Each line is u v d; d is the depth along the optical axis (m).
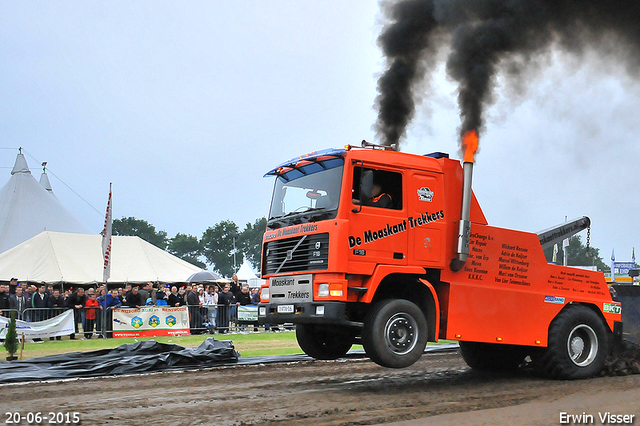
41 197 33.91
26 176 34.41
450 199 8.23
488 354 9.70
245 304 20.36
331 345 9.08
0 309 15.51
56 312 16.28
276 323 8.17
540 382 8.44
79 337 17.08
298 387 8.02
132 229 133.25
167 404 6.76
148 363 9.80
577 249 34.28
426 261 7.86
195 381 8.59
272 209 8.75
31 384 8.32
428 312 7.79
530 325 8.53
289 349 13.49
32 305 16.53
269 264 8.52
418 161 8.08
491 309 8.22
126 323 16.66
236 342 15.34
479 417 5.85
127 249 28.83
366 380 8.68
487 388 7.88
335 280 7.24
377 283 7.37
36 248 26.17
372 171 7.65
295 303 7.76
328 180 7.72
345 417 5.91
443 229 8.05
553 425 5.51
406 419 5.79
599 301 9.30
